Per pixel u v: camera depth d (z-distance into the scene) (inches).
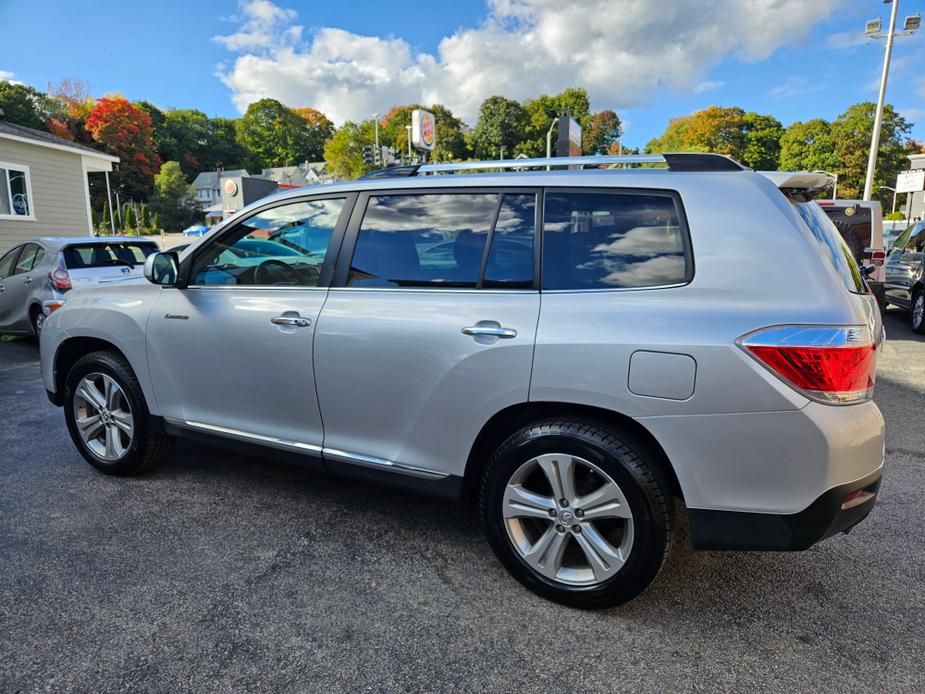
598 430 85.6
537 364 87.1
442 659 79.9
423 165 109.7
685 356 78.7
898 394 221.0
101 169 703.1
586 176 93.3
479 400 92.2
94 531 113.8
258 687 74.7
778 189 85.4
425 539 112.0
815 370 74.9
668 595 95.0
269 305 113.0
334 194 112.1
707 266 82.0
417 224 102.7
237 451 120.5
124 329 131.1
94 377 139.7
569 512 88.4
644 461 83.2
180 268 126.2
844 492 77.2
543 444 88.4
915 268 369.1
